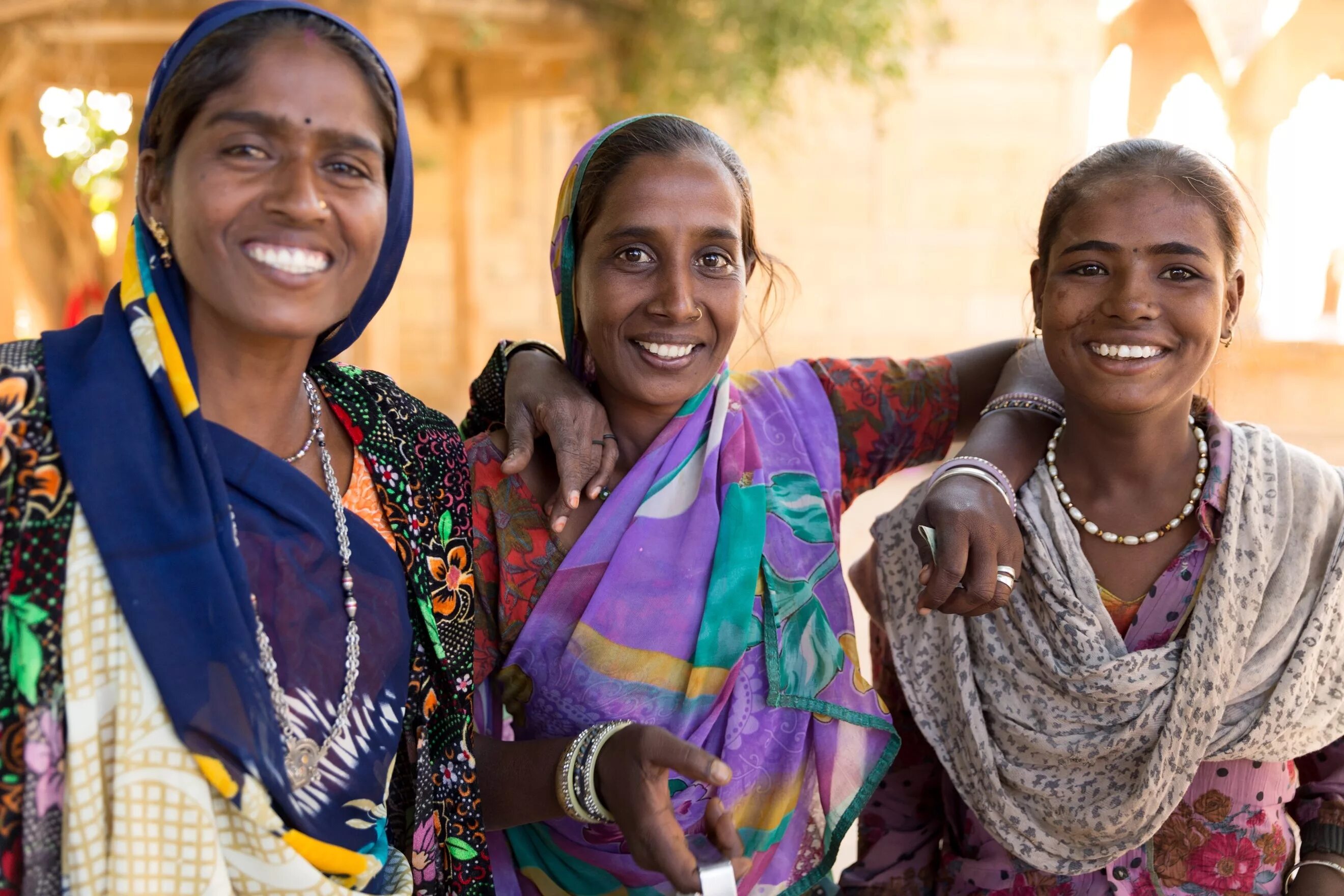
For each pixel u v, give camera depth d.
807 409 2.02
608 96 9.20
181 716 1.31
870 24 9.36
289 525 1.47
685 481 1.86
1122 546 1.83
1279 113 14.91
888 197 13.25
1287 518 1.76
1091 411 1.80
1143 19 16.11
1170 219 1.69
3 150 8.66
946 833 2.08
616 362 1.83
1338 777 1.88
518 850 1.87
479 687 1.84
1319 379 10.90
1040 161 13.30
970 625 1.91
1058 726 1.80
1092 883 1.85
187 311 1.44
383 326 10.63
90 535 1.31
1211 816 1.82
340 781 1.47
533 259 13.27
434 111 10.88
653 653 1.78
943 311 13.45
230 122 1.36
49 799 1.30
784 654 1.83
